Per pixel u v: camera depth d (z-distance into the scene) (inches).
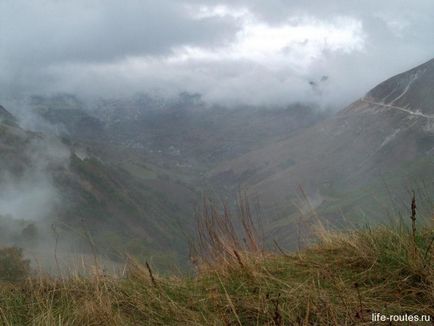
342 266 154.9
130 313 147.8
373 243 159.8
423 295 129.7
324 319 122.0
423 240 157.0
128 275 177.3
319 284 140.0
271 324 124.3
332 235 179.3
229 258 173.6
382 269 145.3
